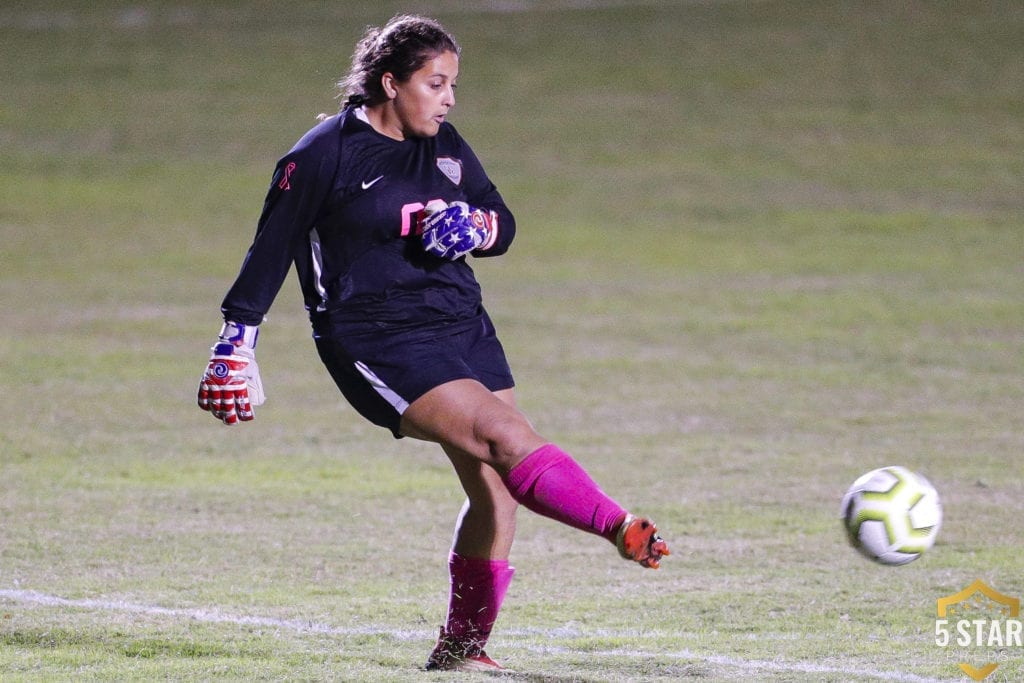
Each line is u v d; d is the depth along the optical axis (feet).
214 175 314.96
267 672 51.67
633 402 136.67
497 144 337.72
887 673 53.57
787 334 177.27
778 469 106.83
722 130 345.51
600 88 384.27
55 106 374.63
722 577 74.43
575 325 183.62
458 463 51.90
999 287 211.00
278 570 75.51
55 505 91.86
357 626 62.54
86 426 122.72
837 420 127.75
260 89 391.04
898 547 52.95
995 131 336.08
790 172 309.83
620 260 238.48
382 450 115.03
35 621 61.41
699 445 116.67
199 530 85.51
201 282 219.41
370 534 85.61
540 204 286.46
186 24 460.96
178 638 58.75
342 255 49.47
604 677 51.85
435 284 49.80
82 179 308.60
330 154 48.62
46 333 175.52
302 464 108.68
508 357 161.58
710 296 206.18
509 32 441.27
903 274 223.71
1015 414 130.11
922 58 392.27
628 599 69.00
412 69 48.65
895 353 164.14
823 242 252.01
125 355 161.79
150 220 273.95
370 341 49.08
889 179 301.43
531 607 67.05
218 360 49.21
